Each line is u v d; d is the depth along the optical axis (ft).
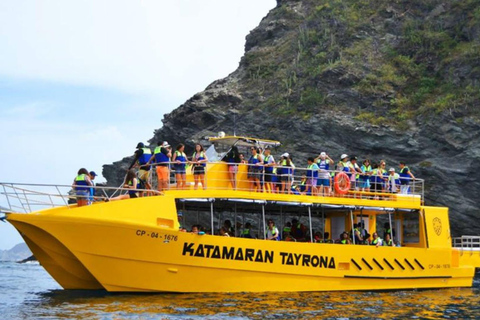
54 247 64.64
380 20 223.71
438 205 167.84
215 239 67.87
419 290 83.51
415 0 222.48
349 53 211.00
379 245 82.43
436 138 171.73
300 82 210.79
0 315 56.13
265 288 70.74
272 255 71.20
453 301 73.97
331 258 75.72
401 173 92.53
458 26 202.28
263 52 245.04
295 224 84.28
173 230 65.57
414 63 202.39
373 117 185.06
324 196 80.28
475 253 106.73
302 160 185.26
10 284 96.17
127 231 63.87
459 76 185.98
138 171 73.26
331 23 231.50
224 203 77.25
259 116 204.54
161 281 65.72
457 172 164.86
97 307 59.57
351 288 77.51
